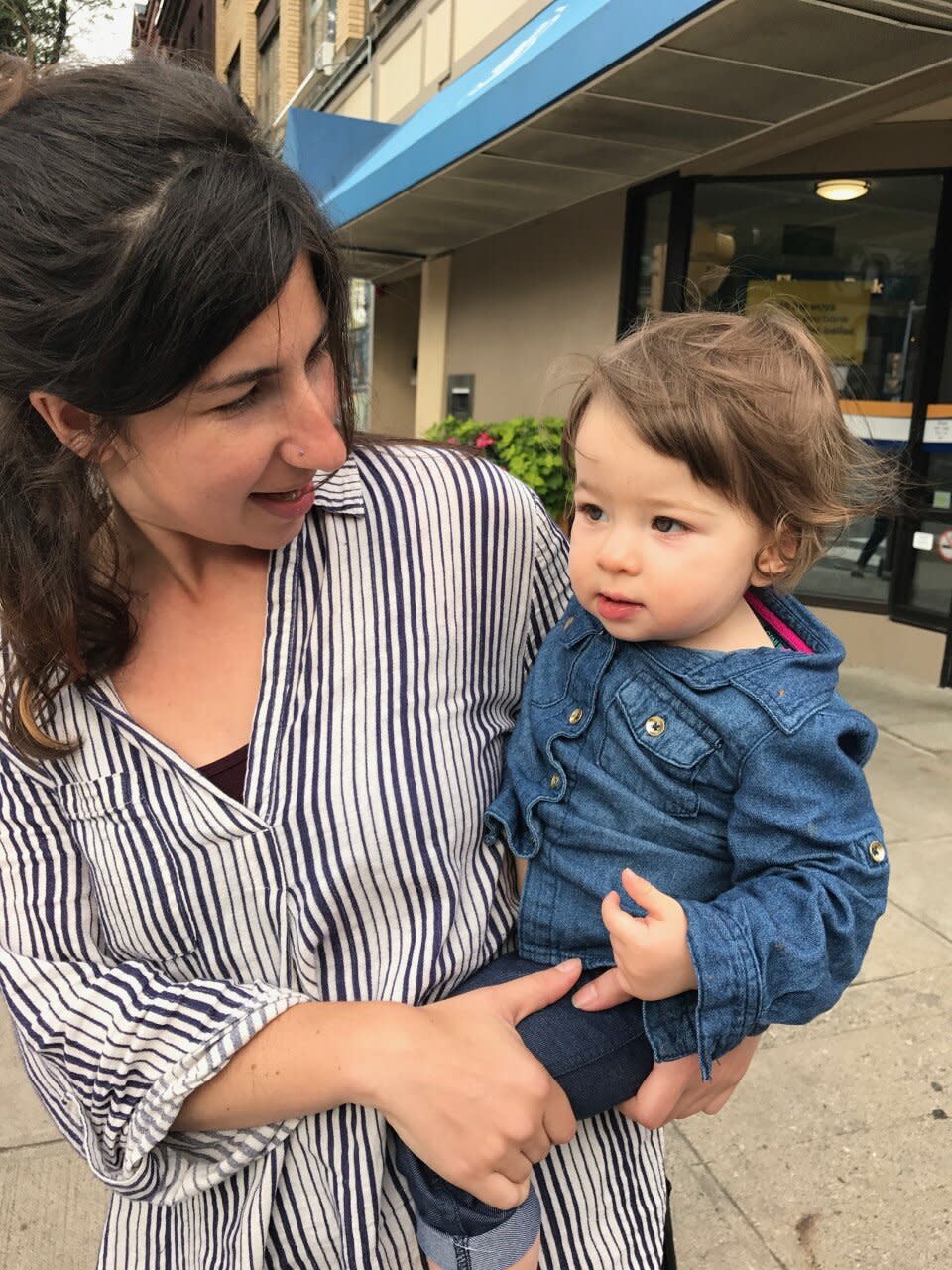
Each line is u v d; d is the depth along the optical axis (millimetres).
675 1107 1001
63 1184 2113
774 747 992
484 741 1085
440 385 9352
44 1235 1979
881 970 2824
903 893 3229
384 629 972
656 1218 1090
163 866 886
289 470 817
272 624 923
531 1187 967
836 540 1152
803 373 1063
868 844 984
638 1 3586
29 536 825
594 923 1056
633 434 1010
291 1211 900
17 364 715
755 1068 2430
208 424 759
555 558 1216
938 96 4582
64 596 836
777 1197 2062
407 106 8570
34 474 807
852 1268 1904
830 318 5902
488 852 1085
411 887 952
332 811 909
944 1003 2678
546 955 1080
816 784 987
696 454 982
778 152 5527
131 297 674
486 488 1084
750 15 3252
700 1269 1895
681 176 5922
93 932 920
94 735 891
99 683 894
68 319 683
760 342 1080
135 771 889
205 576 937
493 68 6117
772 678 1025
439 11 7730
